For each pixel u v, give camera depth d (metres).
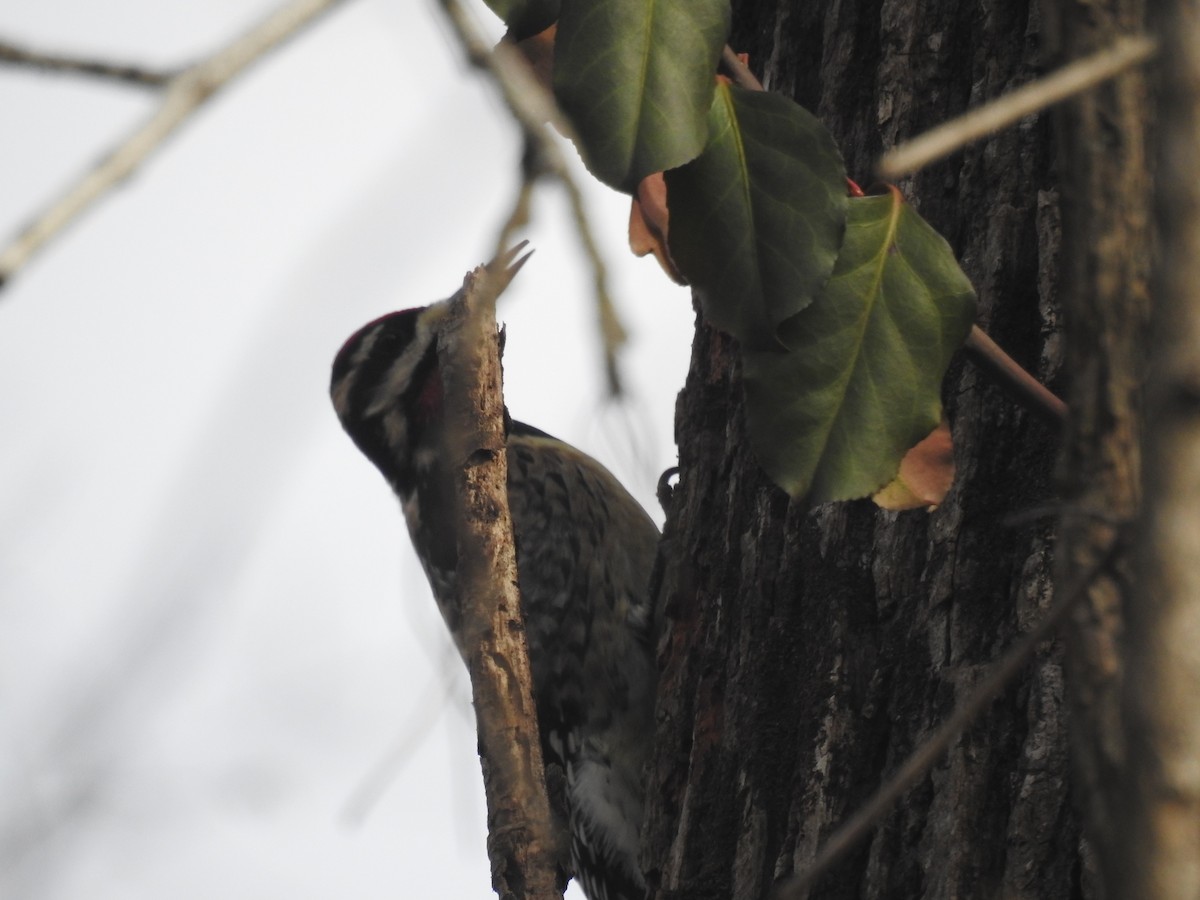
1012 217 4.27
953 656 4.24
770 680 4.28
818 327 4.18
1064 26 4.11
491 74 4.07
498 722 4.20
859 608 4.26
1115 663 4.08
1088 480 4.09
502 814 4.19
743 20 4.36
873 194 4.20
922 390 4.18
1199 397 4.04
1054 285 4.25
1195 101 4.04
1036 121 4.27
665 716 4.33
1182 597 4.04
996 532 4.24
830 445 4.18
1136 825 4.04
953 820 4.22
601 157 4.16
